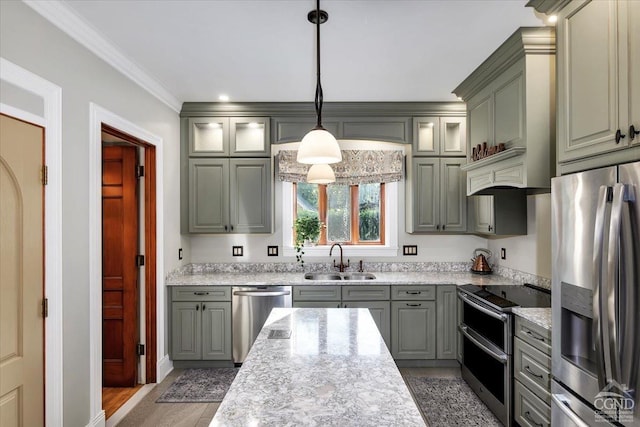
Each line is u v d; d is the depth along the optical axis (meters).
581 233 1.56
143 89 2.87
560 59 1.77
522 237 3.23
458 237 3.98
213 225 3.64
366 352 1.58
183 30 2.18
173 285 3.31
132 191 3.07
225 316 3.34
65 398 1.96
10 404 1.61
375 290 3.35
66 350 1.97
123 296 3.06
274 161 3.91
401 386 1.26
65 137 1.97
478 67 2.73
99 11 1.96
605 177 1.42
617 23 1.40
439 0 1.89
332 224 4.10
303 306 3.34
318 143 1.77
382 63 2.66
